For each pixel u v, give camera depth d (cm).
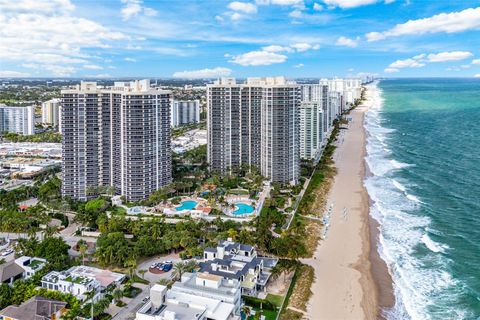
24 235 19525
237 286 12912
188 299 12100
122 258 15875
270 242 16912
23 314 12325
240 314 12669
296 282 15400
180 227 18888
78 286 13750
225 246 16088
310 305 14038
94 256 16625
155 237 18350
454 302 14288
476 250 17938
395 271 16412
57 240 17050
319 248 18538
